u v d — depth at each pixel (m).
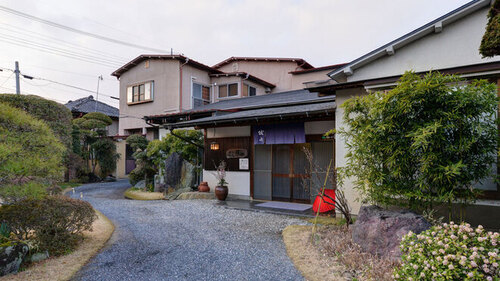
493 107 3.07
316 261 3.49
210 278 3.14
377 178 3.58
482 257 2.12
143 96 15.28
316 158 7.13
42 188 3.59
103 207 7.47
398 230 3.27
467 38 5.65
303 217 5.95
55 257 3.66
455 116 2.95
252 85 15.69
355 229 3.77
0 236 3.36
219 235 4.80
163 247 4.20
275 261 3.61
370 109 3.71
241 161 8.18
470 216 4.00
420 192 3.33
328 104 6.82
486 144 3.10
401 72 6.30
